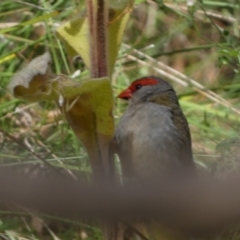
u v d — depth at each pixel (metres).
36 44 7.72
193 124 7.39
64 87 3.44
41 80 3.46
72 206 1.56
